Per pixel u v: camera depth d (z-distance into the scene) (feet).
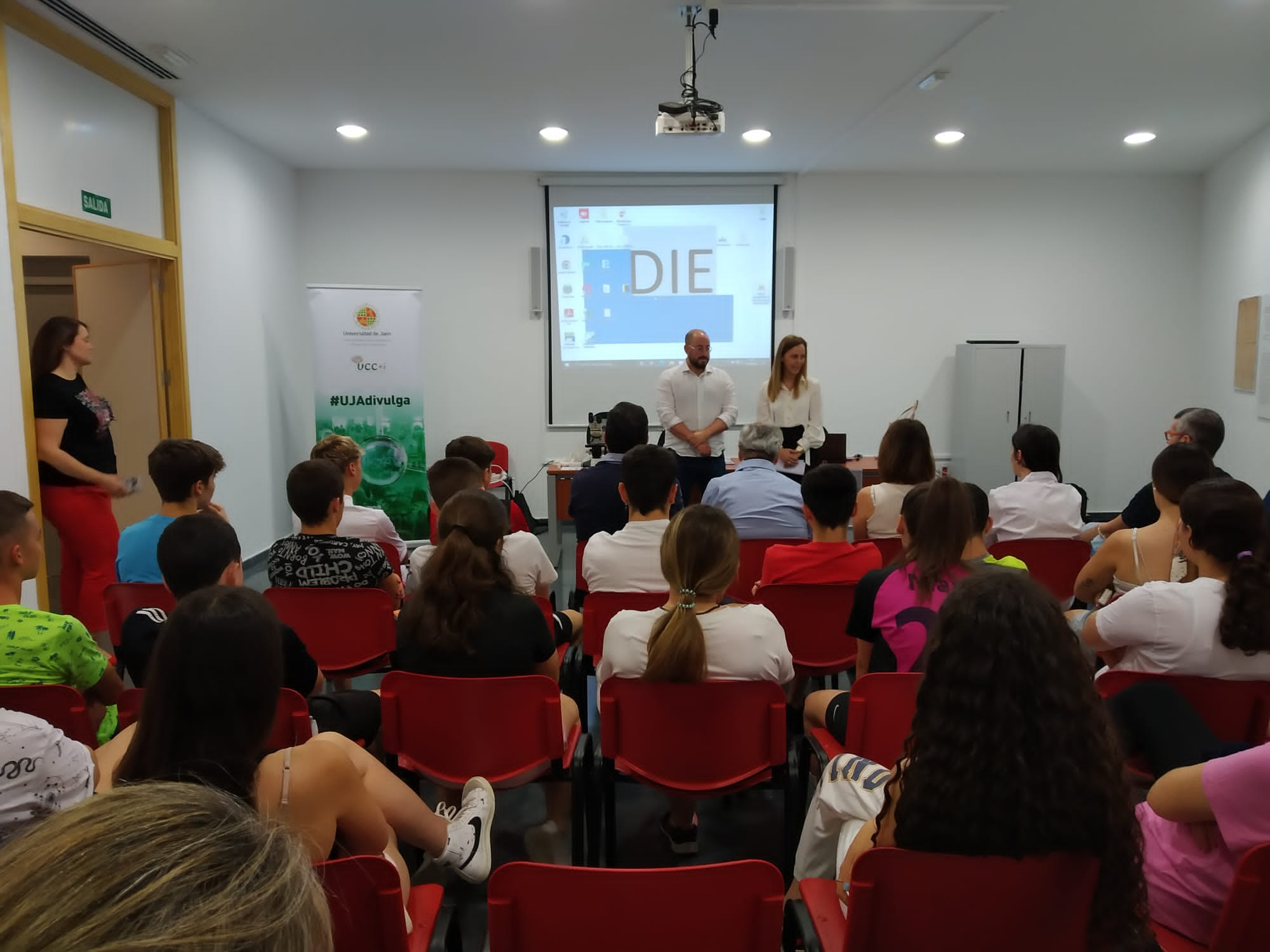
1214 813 4.00
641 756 6.68
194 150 16.92
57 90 12.69
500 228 23.20
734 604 6.88
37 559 6.64
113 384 16.30
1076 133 19.34
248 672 3.91
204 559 6.44
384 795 4.98
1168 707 5.47
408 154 20.84
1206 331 23.47
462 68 14.67
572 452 23.63
